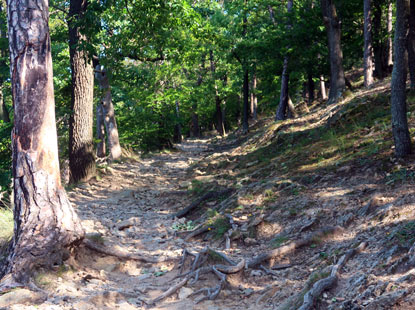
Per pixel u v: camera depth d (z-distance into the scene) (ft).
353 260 15.88
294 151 36.09
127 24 50.29
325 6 50.44
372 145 28.09
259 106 155.12
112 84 65.98
